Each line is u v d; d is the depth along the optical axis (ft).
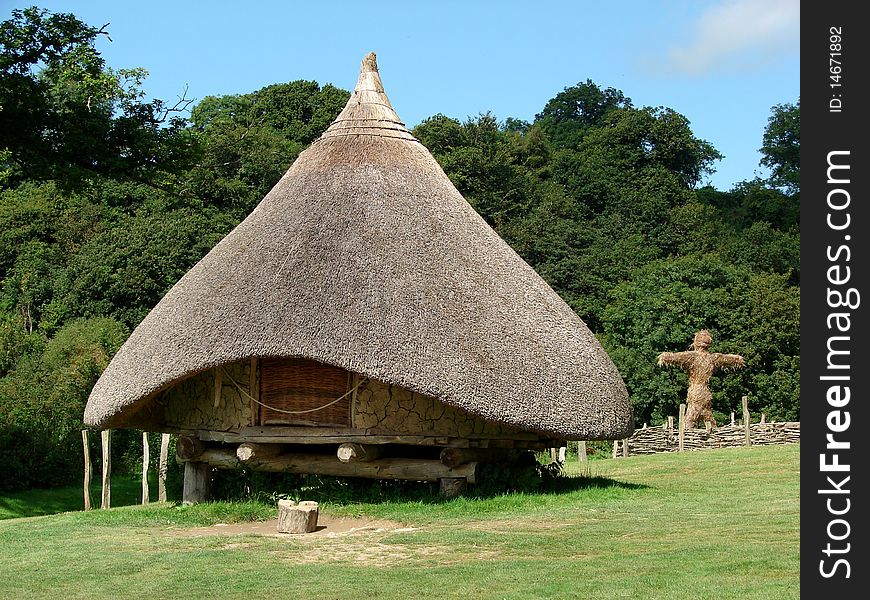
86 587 34.88
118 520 51.11
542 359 50.21
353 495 52.95
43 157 80.38
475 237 54.54
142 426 56.18
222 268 52.29
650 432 96.43
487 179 176.76
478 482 53.16
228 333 48.34
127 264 141.38
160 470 64.80
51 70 81.61
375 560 37.73
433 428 50.78
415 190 54.80
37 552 42.32
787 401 138.62
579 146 227.61
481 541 40.42
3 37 77.30
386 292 48.62
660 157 220.43
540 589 31.55
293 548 40.75
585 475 65.57
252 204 147.33
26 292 149.48
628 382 137.18
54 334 137.69
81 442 99.25
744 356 140.26
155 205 152.76
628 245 170.60
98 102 81.92
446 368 47.03
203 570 36.81
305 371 52.13
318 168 55.72
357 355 46.50
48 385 99.19
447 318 48.75
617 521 44.32
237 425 53.21
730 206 218.38
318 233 51.57
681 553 36.42
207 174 146.41
